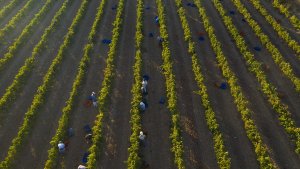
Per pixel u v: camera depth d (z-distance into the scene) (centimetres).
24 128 3472
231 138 3500
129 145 3431
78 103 3881
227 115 3741
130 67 4372
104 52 4622
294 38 4866
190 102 3894
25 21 5262
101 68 4362
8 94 3850
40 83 4153
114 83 4134
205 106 3744
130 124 3638
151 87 4072
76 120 3681
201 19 5281
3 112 3728
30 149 3409
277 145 3434
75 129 3588
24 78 4131
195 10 5512
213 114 3603
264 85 3997
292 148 3406
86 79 4194
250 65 4316
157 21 5156
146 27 5100
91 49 4588
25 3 5716
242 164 3272
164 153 3359
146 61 4456
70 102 3750
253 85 4112
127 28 5084
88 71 4309
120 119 3691
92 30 4862
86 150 3388
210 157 3331
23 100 3941
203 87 3934
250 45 4744
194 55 4394
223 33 4984
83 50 4672
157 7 5572
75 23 4997
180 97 3956
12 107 3850
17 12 5500
